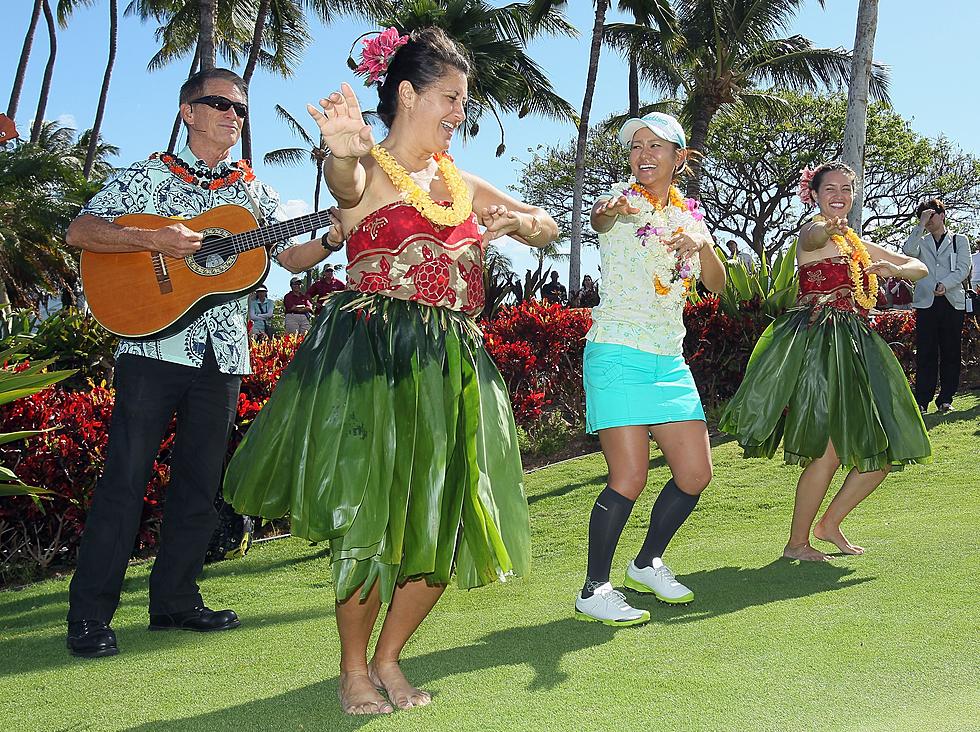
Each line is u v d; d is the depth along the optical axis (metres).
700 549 4.71
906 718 2.30
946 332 8.10
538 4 24.14
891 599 3.38
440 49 2.63
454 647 3.12
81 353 6.86
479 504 2.54
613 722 2.39
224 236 3.67
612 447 3.52
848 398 4.14
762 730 2.30
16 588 4.72
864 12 11.67
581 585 4.15
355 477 2.45
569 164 34.75
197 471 3.72
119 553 3.45
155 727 2.51
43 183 18.58
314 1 26.03
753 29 24.64
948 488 5.59
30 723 2.58
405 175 2.59
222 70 3.81
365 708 2.53
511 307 8.48
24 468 4.92
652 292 3.53
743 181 34.34
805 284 4.36
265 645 3.35
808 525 4.26
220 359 3.69
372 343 2.56
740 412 4.31
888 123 33.34
